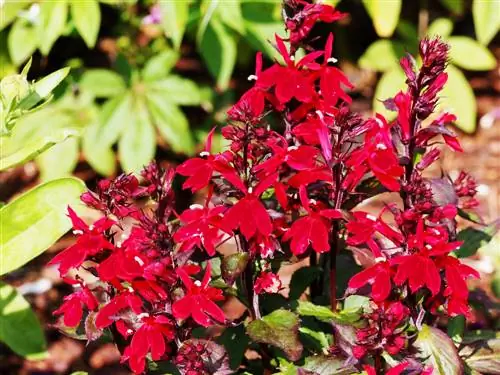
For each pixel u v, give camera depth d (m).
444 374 0.78
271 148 0.78
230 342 0.85
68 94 1.35
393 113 1.35
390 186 0.76
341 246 0.83
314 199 0.79
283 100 0.78
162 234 0.76
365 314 0.79
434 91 0.77
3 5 1.26
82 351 1.15
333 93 0.79
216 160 0.77
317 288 0.89
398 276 0.75
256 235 0.78
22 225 0.89
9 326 1.00
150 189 0.77
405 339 0.78
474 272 0.76
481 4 1.25
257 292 0.79
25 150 0.87
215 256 0.84
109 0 1.33
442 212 0.76
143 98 1.32
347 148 0.80
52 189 0.89
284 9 0.81
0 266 0.88
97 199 0.77
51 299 1.21
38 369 1.14
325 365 0.80
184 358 0.77
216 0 1.18
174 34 1.16
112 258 0.76
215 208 0.77
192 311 0.76
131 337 0.81
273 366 0.85
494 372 0.82
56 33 1.21
